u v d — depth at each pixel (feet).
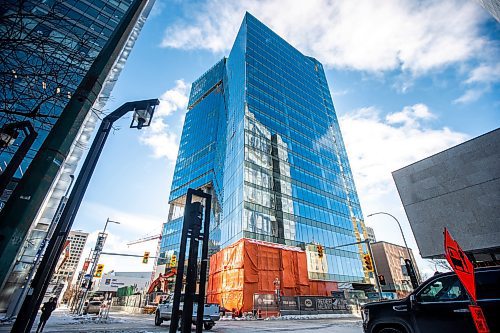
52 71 13.21
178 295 15.28
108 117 17.97
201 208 17.95
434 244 52.31
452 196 52.11
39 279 12.17
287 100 182.19
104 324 49.42
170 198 238.89
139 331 37.32
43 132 62.44
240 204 118.42
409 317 19.74
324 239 138.31
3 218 10.21
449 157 54.80
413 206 57.36
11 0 11.79
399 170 62.44
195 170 222.28
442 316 18.29
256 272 96.78
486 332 10.99
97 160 16.37
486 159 49.57
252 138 138.72
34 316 12.01
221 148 200.44
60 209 68.90
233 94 184.34
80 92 13.67
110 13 72.13
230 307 93.45
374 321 21.48
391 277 176.04
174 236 209.15
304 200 144.15
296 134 170.40
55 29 13.58
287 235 122.31
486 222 46.57
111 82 92.12
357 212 181.37
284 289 99.86
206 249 17.06
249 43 180.96
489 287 17.38
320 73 253.24
